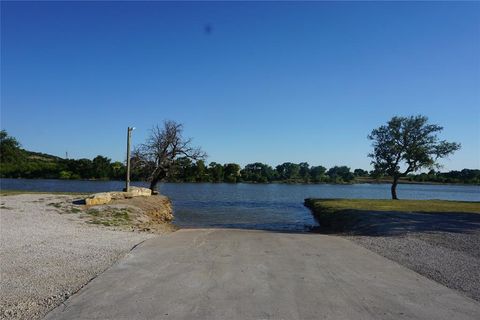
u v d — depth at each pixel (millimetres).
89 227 17531
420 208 30641
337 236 17266
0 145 90000
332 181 164375
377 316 6688
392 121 49594
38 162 132875
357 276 9320
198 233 17172
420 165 49031
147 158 39281
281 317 6562
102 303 7176
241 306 7059
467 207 32531
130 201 27500
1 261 10109
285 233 18219
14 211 20859
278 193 80000
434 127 48844
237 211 38375
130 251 11992
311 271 9742
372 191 101250
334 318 6566
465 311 7000
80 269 9586
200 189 89312
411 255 12062
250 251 12352
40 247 12031
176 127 47562
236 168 140750
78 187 71500
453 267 10406
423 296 7832
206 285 8320
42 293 7746
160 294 7703
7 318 6516
